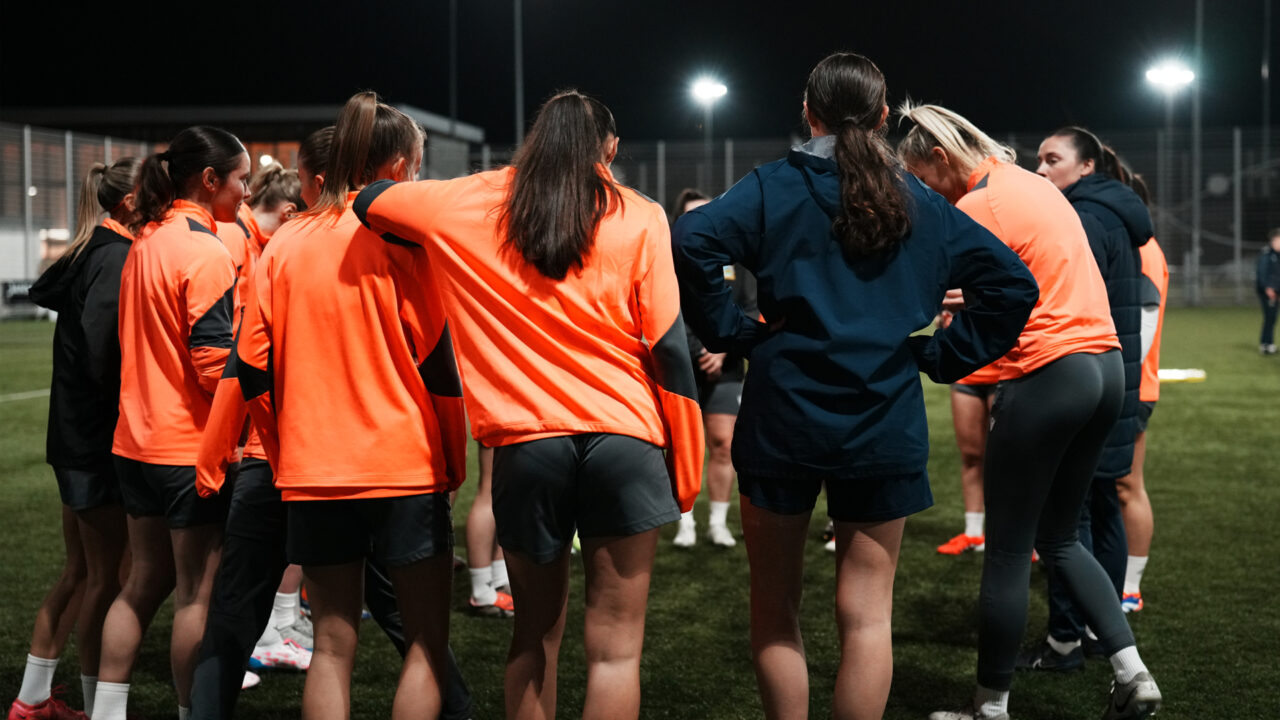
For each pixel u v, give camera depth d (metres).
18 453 8.17
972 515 5.30
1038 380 2.89
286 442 2.41
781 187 2.45
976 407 5.17
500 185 2.37
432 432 2.46
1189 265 28.05
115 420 3.04
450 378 2.49
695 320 2.51
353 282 2.40
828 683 3.54
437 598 2.49
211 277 2.77
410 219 2.33
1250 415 9.69
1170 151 27.95
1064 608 3.56
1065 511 3.05
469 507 6.49
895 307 2.41
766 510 2.51
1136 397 3.52
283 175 3.77
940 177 3.21
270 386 2.48
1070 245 2.94
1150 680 2.90
